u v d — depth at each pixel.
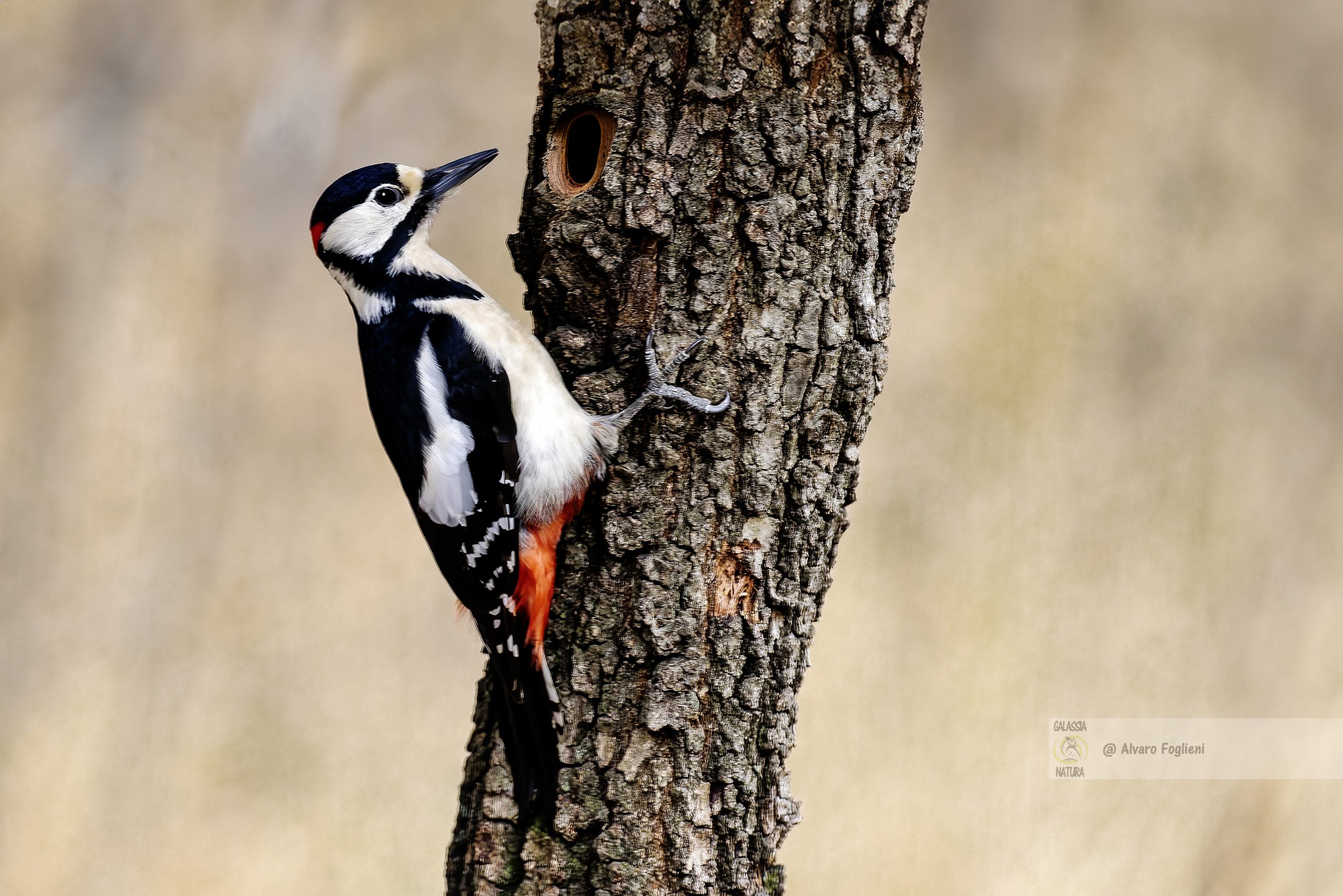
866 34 5.59
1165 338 14.16
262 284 15.27
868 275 5.77
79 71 14.98
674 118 5.60
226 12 15.37
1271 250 14.79
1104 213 14.86
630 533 5.76
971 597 12.05
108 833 11.69
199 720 12.31
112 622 13.18
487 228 15.24
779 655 5.80
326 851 11.31
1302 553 12.82
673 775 5.68
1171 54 15.15
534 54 15.68
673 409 5.68
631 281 5.70
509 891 5.81
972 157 15.05
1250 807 10.95
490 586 5.95
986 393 13.54
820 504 5.79
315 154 15.51
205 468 14.42
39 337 14.39
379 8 15.64
